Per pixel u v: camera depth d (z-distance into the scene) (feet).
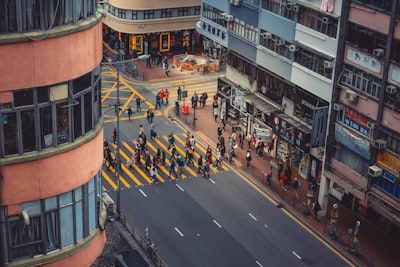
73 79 88.17
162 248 169.27
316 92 184.34
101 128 97.09
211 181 204.54
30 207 88.74
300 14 187.11
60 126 88.74
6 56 80.94
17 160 85.35
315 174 199.72
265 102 216.13
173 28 304.50
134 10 292.61
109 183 200.75
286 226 182.60
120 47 305.94
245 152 222.89
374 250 172.35
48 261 91.66
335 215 175.83
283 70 199.21
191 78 285.64
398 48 151.12
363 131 165.99
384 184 161.27
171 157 213.46
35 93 84.58
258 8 206.49
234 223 183.01
